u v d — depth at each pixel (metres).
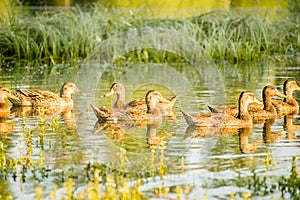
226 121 15.34
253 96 15.81
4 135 14.21
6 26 27.70
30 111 17.55
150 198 10.04
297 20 29.31
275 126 15.30
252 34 27.28
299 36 28.11
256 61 26.14
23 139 13.81
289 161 11.86
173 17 29.28
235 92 19.23
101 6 31.08
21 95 18.28
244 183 10.68
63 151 12.79
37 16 29.00
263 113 16.53
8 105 18.50
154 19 27.75
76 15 29.33
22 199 10.15
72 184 10.55
